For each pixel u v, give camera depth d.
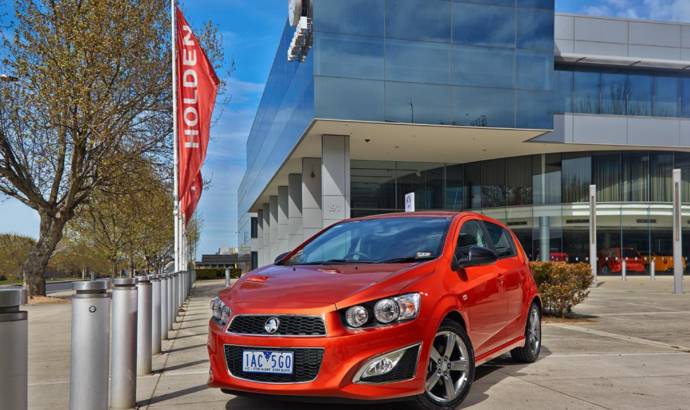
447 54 21.08
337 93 19.92
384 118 20.30
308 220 26.45
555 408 4.57
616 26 28.59
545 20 22.12
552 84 22.11
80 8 16.73
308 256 5.59
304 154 26.25
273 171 32.41
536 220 30.38
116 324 4.78
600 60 27.94
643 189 30.41
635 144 27.77
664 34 29.02
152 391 5.33
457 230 5.41
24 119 17.53
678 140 28.30
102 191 20.53
